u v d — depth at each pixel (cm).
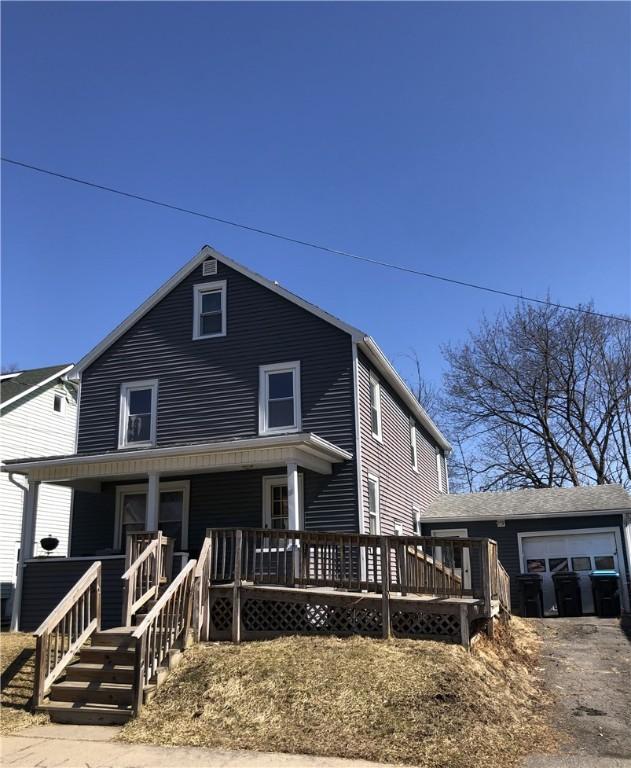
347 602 1071
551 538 2128
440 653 933
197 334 1744
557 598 1861
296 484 1353
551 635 1406
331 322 1630
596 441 3338
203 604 1089
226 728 782
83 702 887
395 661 898
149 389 1758
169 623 975
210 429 1664
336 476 1548
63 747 755
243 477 1620
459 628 1031
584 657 1178
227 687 860
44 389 2453
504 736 754
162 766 686
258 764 684
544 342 3369
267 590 1095
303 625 1100
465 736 737
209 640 1089
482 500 2388
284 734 754
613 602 1797
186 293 1786
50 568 1438
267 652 958
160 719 820
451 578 1070
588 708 881
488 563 1054
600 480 3288
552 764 686
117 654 959
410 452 2217
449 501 2444
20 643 1200
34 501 1511
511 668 1032
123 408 1758
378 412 1777
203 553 1102
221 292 1756
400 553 1086
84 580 1005
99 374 1805
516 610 2067
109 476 1518
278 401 1639
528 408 3456
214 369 1703
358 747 716
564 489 2377
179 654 970
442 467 2906
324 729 756
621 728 802
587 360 3341
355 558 1471
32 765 698
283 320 1680
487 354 3525
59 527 2445
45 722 854
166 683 900
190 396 1705
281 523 1570
